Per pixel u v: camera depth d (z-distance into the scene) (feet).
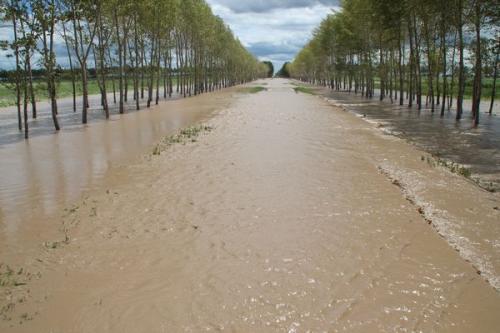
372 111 108.47
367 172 44.70
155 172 45.62
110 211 33.91
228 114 102.22
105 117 97.86
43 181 43.06
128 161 51.19
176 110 113.70
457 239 27.91
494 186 39.60
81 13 84.48
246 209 33.60
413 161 49.90
